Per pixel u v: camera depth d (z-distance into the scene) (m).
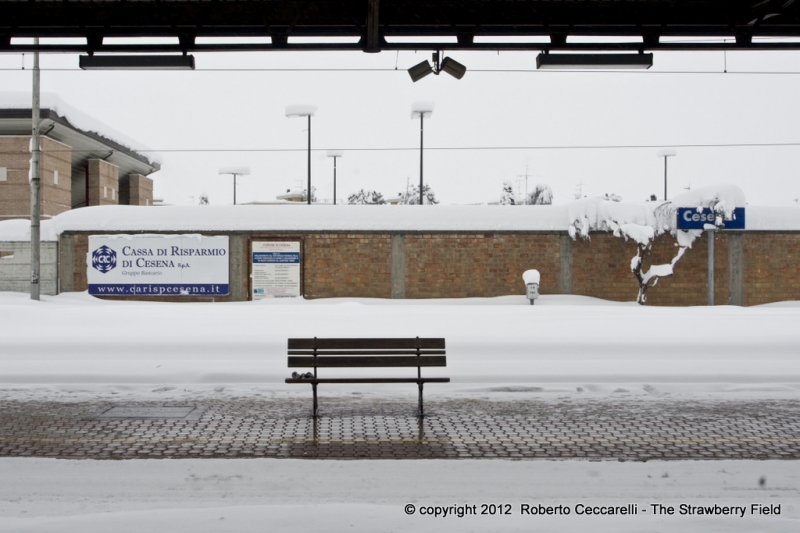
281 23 12.66
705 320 17.36
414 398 11.04
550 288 26.31
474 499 6.36
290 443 8.30
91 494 6.50
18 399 10.85
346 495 6.50
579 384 11.95
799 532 5.23
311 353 9.90
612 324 16.48
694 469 7.30
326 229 26.25
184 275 26.17
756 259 26.39
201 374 12.35
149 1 12.05
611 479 6.97
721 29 12.63
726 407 10.36
